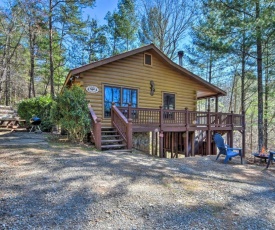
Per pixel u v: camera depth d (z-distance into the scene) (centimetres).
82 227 242
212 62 1645
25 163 460
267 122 1466
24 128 1086
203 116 1055
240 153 723
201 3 1209
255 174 561
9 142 670
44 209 276
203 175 501
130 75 1019
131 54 978
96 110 918
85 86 893
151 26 2047
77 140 755
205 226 262
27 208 275
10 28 1534
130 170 471
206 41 1297
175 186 397
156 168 518
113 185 371
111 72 963
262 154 764
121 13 2088
